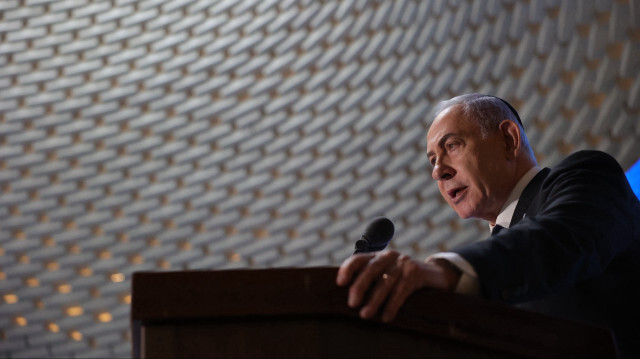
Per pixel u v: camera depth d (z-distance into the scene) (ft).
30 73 30.19
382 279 4.59
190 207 30.35
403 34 27.27
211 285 4.56
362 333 4.61
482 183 8.14
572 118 24.47
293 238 29.86
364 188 28.60
